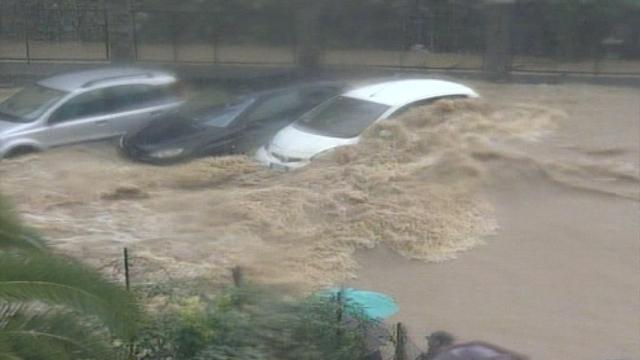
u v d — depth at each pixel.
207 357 12.36
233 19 23.48
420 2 23.50
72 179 22.34
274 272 18.27
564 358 16.20
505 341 16.48
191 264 17.86
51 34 26.41
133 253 17.95
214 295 14.20
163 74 25.08
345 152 23.88
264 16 23.17
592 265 19.69
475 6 23.45
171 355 12.41
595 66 23.44
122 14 25.23
